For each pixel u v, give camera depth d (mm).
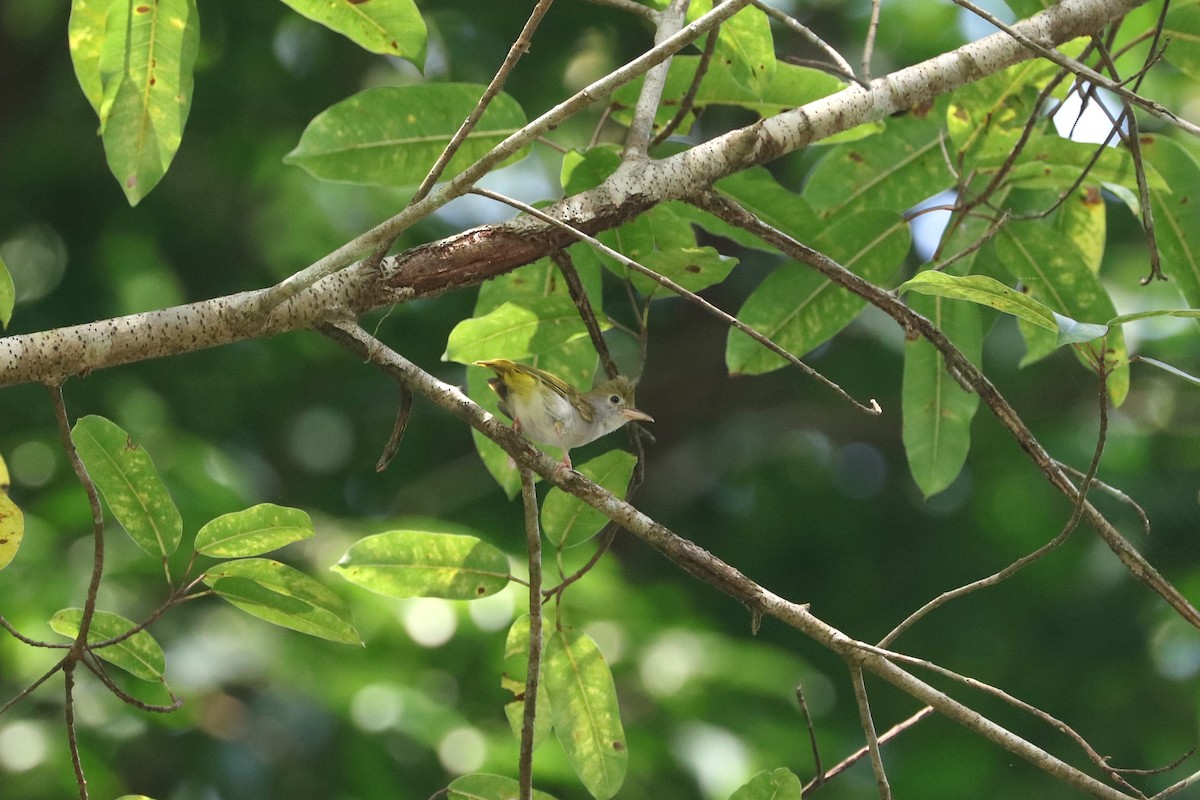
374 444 17297
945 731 16359
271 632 12227
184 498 12227
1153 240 6750
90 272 15898
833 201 8398
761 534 18172
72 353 5293
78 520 12117
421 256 6004
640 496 18797
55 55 16266
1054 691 16469
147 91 6922
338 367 16953
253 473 15680
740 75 7402
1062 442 16422
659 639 12453
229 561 6043
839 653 5695
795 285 7934
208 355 16172
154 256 16266
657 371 19422
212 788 11406
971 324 8328
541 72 16750
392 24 6922
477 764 10867
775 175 18391
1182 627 16547
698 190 6438
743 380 19422
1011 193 8383
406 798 11156
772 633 17422
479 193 5406
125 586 11781
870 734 5605
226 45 15812
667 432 19469
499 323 7074
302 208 16328
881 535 18109
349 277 5875
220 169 16172
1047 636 17016
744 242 7793
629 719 11727
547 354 8102
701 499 18812
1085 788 5555
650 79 6766
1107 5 7039
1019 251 8008
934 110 8203
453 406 5891
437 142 7203
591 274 7652
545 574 12281
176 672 11438
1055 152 7641
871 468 18844
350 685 11422
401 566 6332
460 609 11891
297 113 16281
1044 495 17156
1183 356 14781
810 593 17703
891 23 17234
